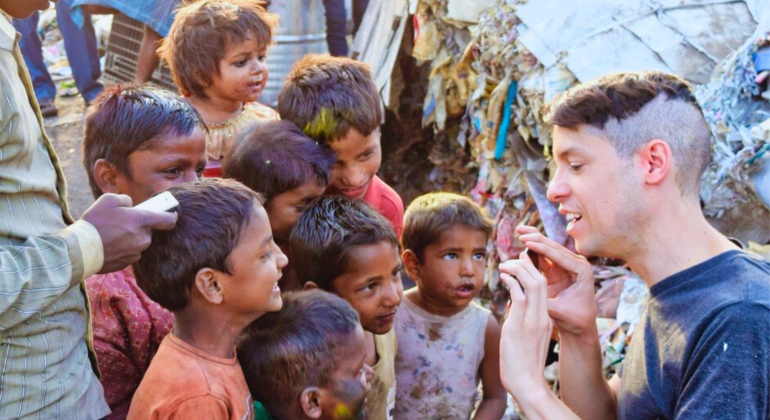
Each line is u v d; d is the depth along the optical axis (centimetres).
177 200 157
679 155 163
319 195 219
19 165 146
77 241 139
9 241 142
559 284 204
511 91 394
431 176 518
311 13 492
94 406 160
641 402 170
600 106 165
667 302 164
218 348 161
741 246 180
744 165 292
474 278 234
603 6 374
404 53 523
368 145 234
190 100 281
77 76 650
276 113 299
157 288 158
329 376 170
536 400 171
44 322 147
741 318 147
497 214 407
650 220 166
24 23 642
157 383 155
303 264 205
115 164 195
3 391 142
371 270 199
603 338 316
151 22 495
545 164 385
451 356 239
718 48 341
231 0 280
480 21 426
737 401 144
